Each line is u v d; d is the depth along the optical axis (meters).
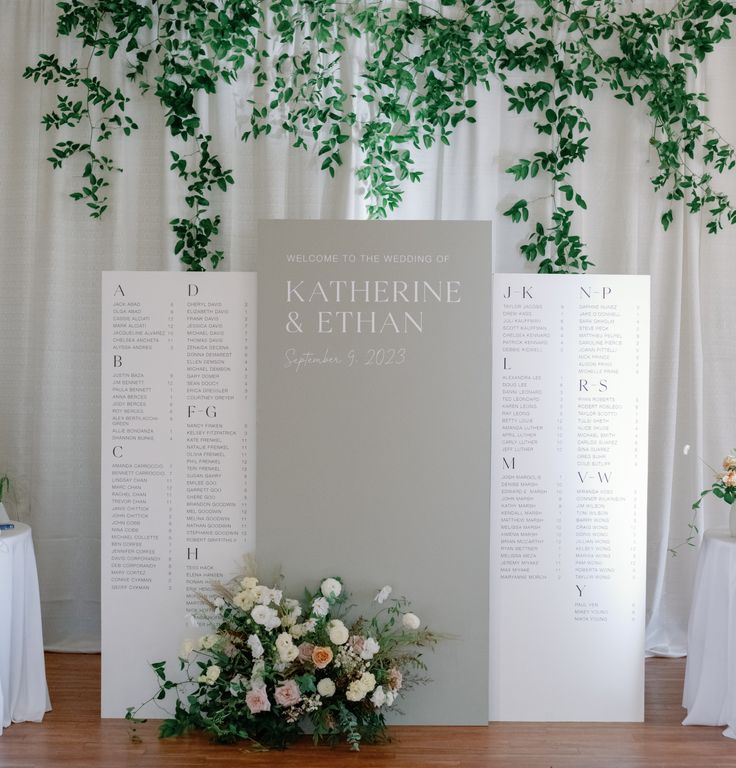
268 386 3.37
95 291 4.32
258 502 3.37
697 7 4.25
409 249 3.35
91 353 4.32
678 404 4.38
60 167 4.28
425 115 4.27
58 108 4.27
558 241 4.25
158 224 4.32
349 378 3.36
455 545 3.36
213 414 3.45
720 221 4.35
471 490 3.36
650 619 4.32
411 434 3.36
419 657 3.36
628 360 3.45
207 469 3.45
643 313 3.44
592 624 3.45
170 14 4.25
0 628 3.22
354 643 3.21
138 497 3.45
